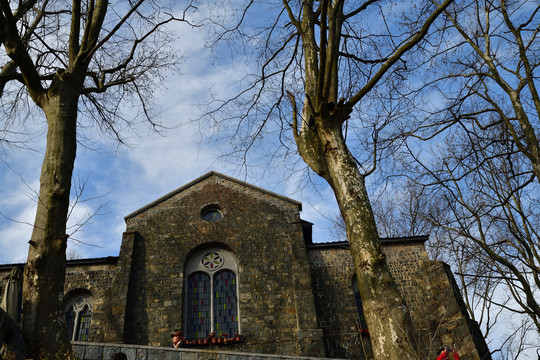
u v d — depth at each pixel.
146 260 19.95
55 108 9.31
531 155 10.75
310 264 19.81
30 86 9.70
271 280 19.34
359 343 17.58
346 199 7.74
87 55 10.02
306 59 10.18
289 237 20.42
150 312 18.56
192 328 18.70
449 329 16.61
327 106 8.66
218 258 20.41
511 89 11.91
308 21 10.80
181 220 21.17
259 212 21.33
